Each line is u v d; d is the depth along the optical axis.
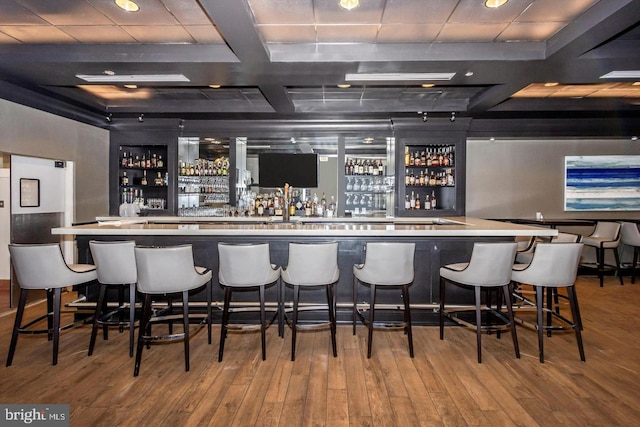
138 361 2.65
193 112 5.37
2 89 4.10
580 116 5.62
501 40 3.38
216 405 2.28
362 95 5.04
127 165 6.07
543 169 6.88
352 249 3.59
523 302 3.76
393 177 5.93
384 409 2.24
